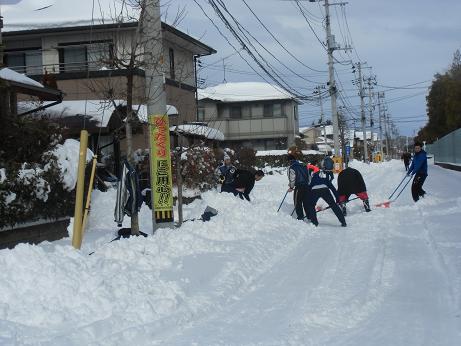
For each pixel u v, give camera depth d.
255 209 13.14
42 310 5.82
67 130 14.39
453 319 6.05
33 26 26.73
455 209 14.73
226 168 16.00
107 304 6.21
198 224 11.24
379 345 5.34
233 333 5.70
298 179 13.45
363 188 15.50
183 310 6.37
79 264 6.87
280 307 6.64
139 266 8.14
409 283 7.59
